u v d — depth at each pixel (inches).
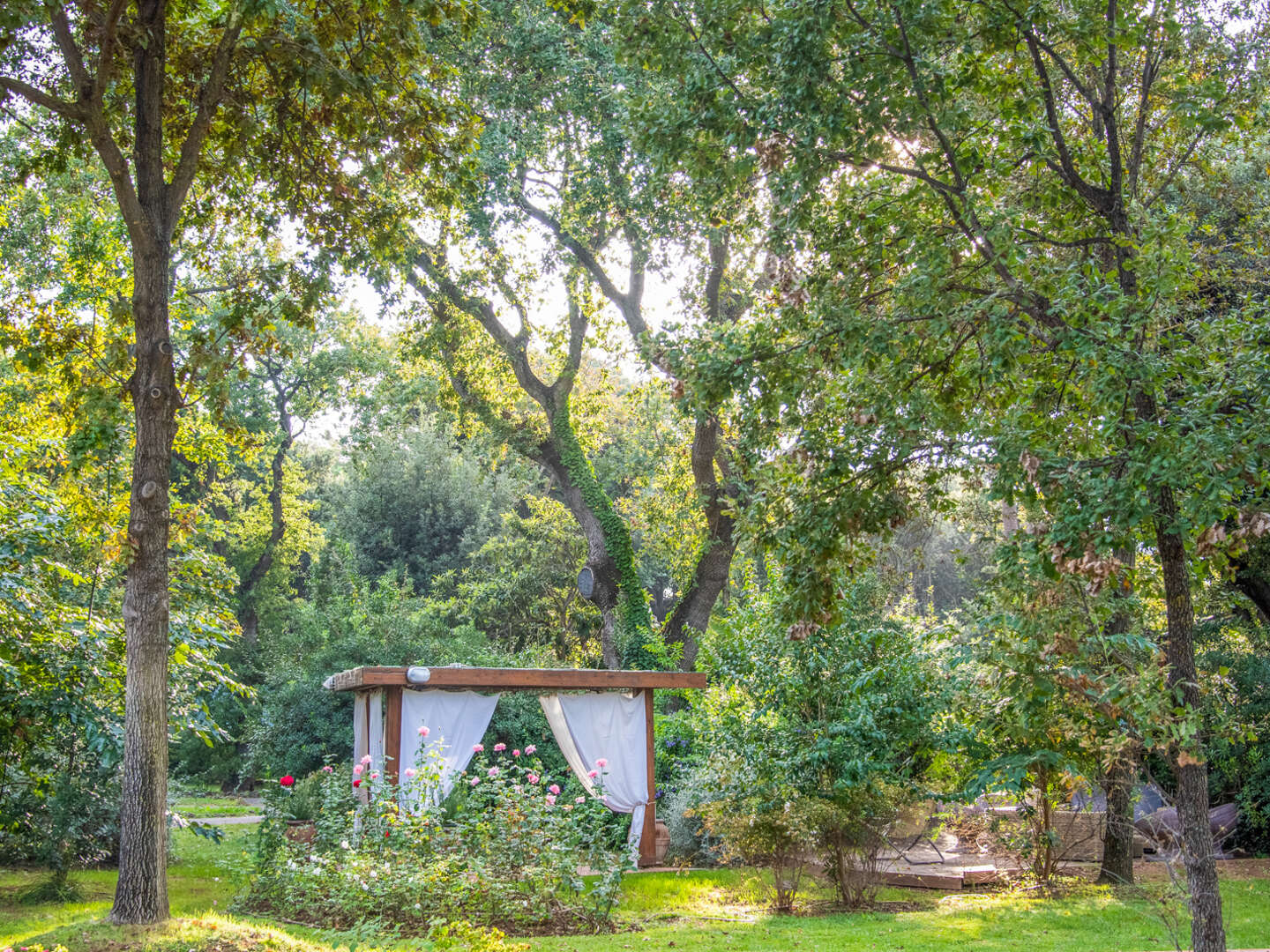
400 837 396.2
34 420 532.7
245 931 293.9
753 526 317.7
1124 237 265.1
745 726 436.8
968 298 297.6
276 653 1075.3
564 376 930.7
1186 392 257.0
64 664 434.3
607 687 563.5
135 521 319.3
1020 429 266.5
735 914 394.3
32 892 423.8
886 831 422.6
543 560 1214.3
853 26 290.4
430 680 515.8
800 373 304.7
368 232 449.7
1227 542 231.3
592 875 397.7
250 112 415.8
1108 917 368.5
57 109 330.3
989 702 361.4
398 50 398.3
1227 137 351.6
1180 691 245.6
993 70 315.0
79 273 587.8
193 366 370.9
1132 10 298.5
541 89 719.1
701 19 302.5
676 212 671.8
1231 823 576.4
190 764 1146.7
